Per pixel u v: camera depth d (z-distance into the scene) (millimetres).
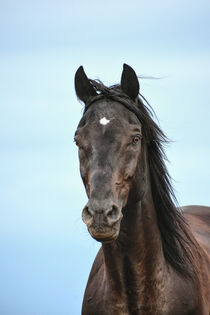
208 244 11758
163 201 9852
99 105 9125
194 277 9977
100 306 9672
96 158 8555
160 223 9875
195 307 9680
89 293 10078
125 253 9320
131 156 8805
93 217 8094
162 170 9852
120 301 9453
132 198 9109
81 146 8859
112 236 8125
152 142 9711
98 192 8258
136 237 9289
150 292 9406
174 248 9883
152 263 9430
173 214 9969
